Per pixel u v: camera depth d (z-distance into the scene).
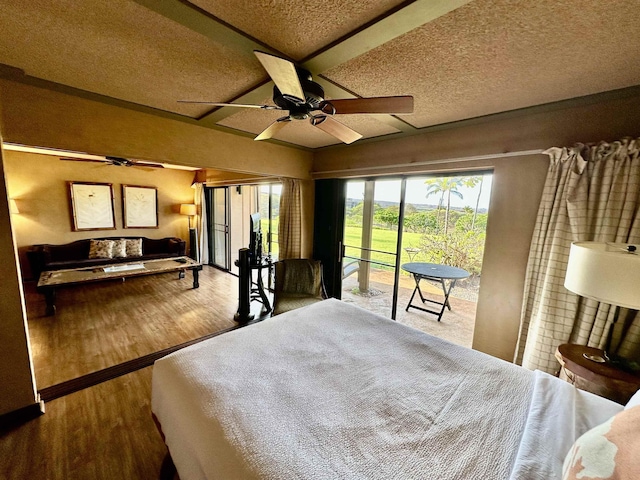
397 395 1.28
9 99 1.74
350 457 0.94
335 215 3.72
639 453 0.62
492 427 1.09
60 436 1.66
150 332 3.08
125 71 1.62
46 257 4.36
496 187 2.24
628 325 1.67
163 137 2.41
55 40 1.31
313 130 2.75
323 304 2.43
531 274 2.02
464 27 1.14
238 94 1.93
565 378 1.68
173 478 1.41
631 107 1.65
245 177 4.86
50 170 4.77
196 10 1.09
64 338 2.87
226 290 4.68
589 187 1.76
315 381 1.36
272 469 0.88
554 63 1.39
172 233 6.31
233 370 1.41
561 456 0.90
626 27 1.08
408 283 4.05
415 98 1.88
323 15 1.11
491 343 2.33
